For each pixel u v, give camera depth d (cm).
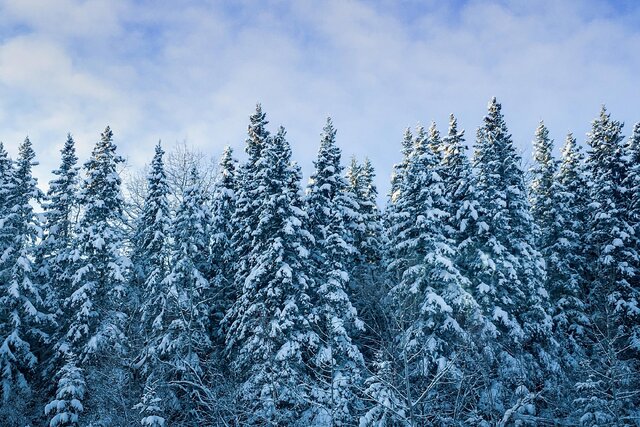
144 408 1645
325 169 2753
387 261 2762
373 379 1453
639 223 2859
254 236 2427
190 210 2598
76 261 2564
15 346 2452
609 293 2650
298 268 2367
